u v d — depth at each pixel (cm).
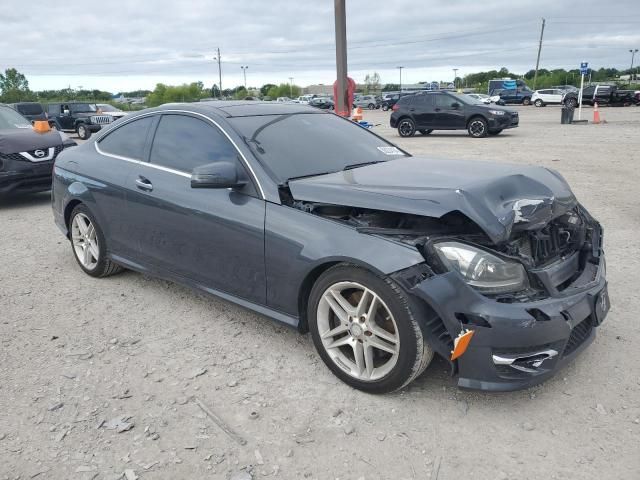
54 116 2464
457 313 265
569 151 1337
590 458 252
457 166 366
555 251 316
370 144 427
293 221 321
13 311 430
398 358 282
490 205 287
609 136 1697
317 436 273
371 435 272
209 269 375
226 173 335
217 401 304
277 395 308
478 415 285
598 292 304
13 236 664
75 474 250
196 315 415
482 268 271
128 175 429
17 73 7506
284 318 336
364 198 302
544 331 267
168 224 395
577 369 324
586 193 816
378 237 287
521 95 5041
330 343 318
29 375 334
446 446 263
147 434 277
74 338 382
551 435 268
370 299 293
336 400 301
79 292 468
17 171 791
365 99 5609
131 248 439
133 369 339
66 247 608
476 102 1897
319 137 404
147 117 439
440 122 1938
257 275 343
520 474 244
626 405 289
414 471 247
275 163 355
